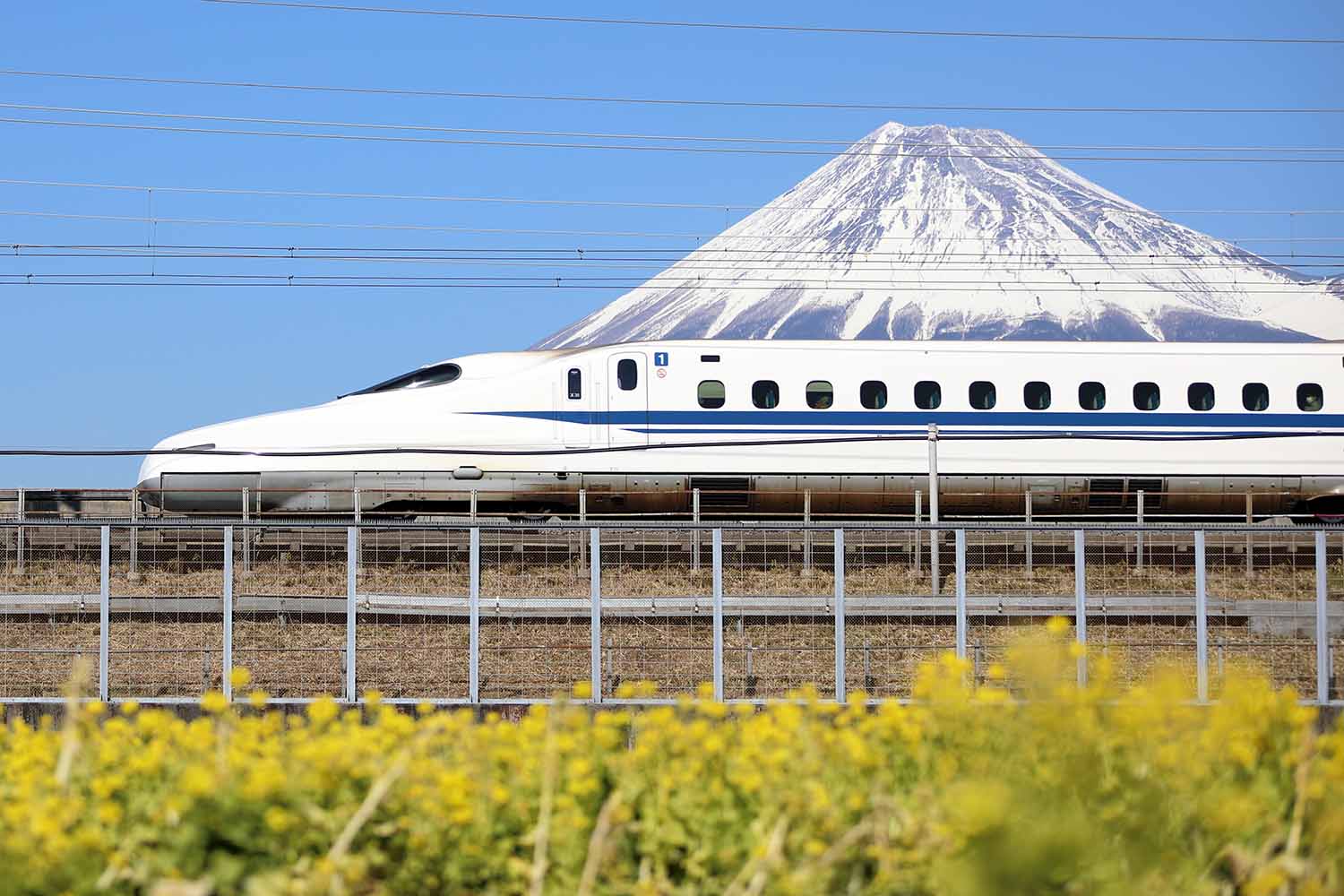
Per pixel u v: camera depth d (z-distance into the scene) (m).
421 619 44.28
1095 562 48.78
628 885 15.25
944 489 66.00
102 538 39.09
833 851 14.38
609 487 65.12
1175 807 14.85
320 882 14.02
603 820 15.02
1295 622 39.22
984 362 67.19
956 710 16.86
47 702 36.81
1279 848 15.12
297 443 64.12
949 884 14.09
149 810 15.21
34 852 14.22
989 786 14.15
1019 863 13.67
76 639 44.81
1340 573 46.03
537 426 65.50
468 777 15.90
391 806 15.26
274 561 52.59
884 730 16.75
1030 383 67.19
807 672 41.38
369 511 64.12
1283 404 67.69
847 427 66.19
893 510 66.44
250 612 44.28
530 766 16.36
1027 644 16.58
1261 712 16.05
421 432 64.81
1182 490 66.88
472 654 38.16
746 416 66.00
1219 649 38.41
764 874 14.52
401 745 17.41
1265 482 67.06
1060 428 66.94
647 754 16.58
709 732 16.98
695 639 42.59
